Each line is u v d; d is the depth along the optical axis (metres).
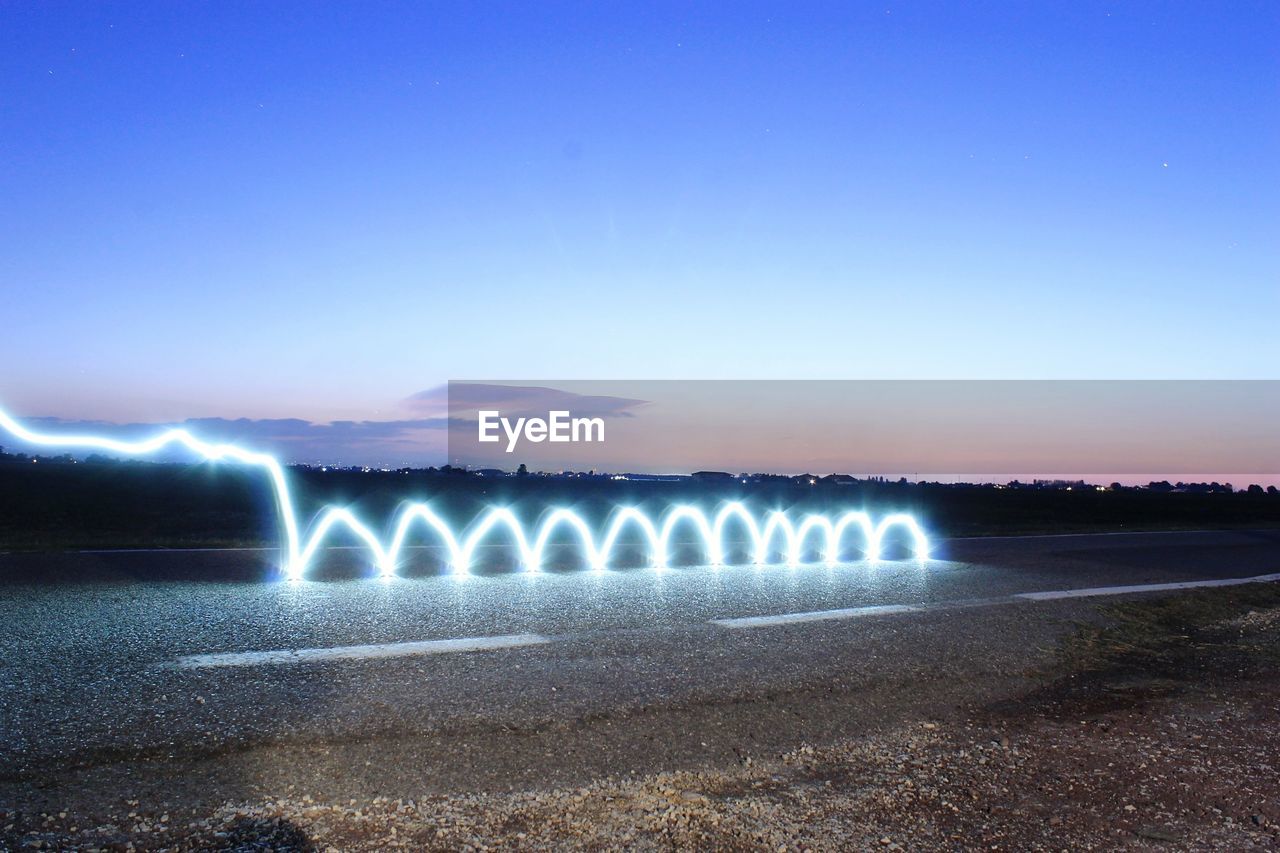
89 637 6.48
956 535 18.16
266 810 3.68
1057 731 5.20
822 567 12.35
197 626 7.00
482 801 3.86
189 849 3.32
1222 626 8.91
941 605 9.41
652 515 21.52
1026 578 11.78
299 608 7.91
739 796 4.04
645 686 5.78
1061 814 3.95
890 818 3.85
